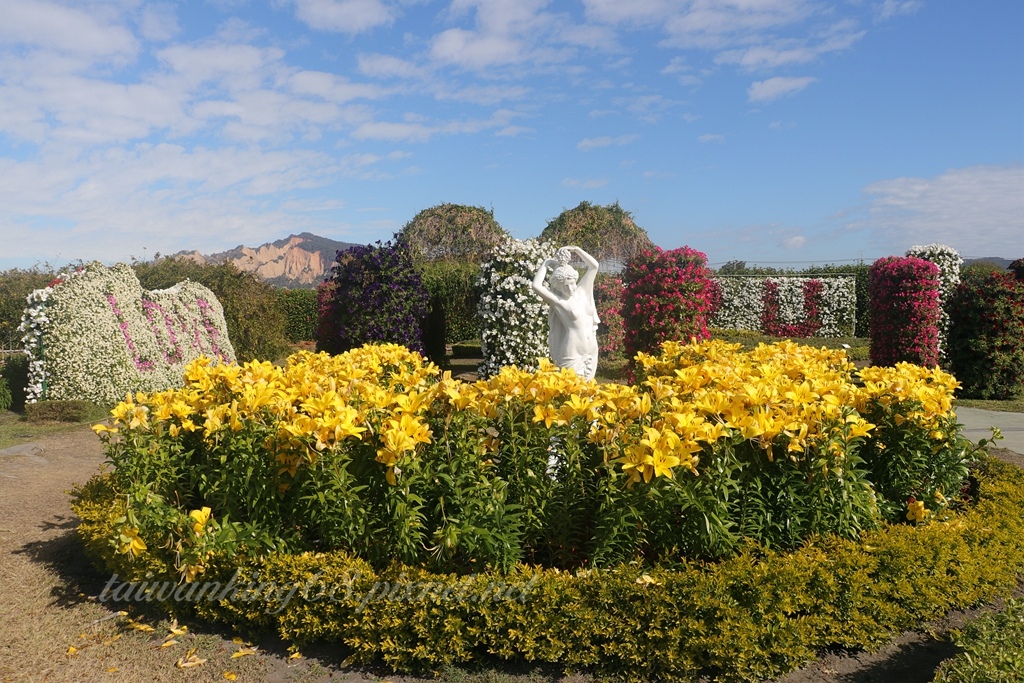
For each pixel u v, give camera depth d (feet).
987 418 35.65
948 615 12.54
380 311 45.42
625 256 84.02
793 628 10.71
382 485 12.11
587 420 12.63
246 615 12.02
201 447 15.39
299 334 80.53
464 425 12.29
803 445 12.35
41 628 12.59
